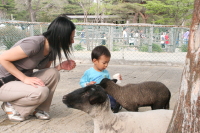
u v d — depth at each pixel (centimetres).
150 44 1409
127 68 988
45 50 372
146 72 898
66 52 363
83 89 292
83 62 1116
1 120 400
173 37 1359
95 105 284
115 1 3800
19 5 4041
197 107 214
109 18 4131
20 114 391
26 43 347
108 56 409
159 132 281
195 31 212
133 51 1411
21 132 355
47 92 374
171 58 1219
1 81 373
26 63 369
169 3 2709
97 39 1380
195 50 214
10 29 1227
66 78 781
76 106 288
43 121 401
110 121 288
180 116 231
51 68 402
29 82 366
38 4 4072
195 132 218
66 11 4309
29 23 1005
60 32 342
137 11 3316
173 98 551
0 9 4122
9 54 347
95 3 3975
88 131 364
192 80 216
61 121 404
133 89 394
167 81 748
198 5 208
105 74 433
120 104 400
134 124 287
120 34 1398
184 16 2648
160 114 298
